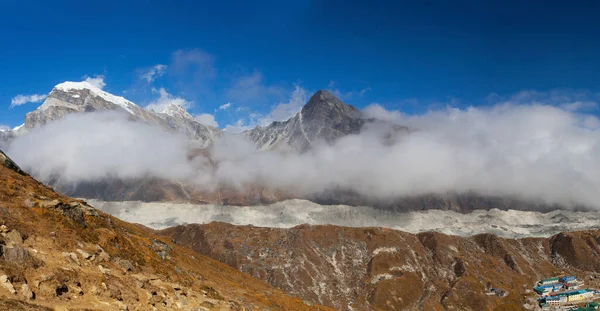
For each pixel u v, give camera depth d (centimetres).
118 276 6444
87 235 7200
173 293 6931
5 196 6719
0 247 5141
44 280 5128
